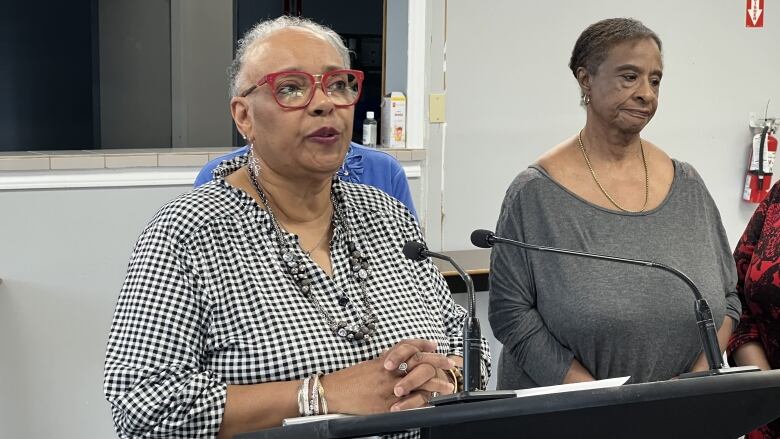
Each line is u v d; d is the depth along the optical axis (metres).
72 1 5.38
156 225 1.42
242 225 1.45
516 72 3.98
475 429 0.99
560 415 1.01
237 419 1.33
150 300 1.36
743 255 2.16
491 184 4.00
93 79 5.49
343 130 1.46
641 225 1.97
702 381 1.07
